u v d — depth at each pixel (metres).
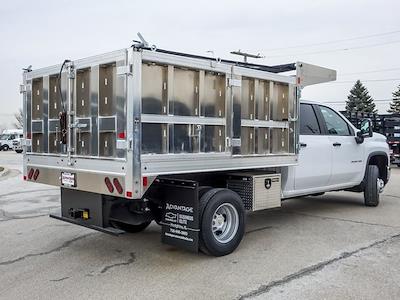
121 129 4.50
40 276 4.64
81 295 4.09
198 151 5.08
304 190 7.21
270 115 6.00
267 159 5.98
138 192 4.48
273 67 6.64
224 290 4.20
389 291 4.16
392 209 8.60
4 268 4.92
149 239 6.20
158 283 4.40
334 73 7.04
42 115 5.79
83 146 5.11
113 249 5.68
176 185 5.12
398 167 19.83
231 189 5.98
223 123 5.34
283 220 7.51
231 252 5.44
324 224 7.17
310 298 3.99
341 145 7.91
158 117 4.66
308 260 5.15
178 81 4.86
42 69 5.73
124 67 4.44
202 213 5.06
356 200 9.77
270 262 5.08
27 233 6.64
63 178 5.41
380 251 5.52
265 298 4.00
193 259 5.22
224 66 5.30
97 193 5.06
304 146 7.06
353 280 4.46
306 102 7.44
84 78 5.09
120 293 4.14
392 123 18.75
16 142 44.66
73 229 6.87
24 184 13.45
